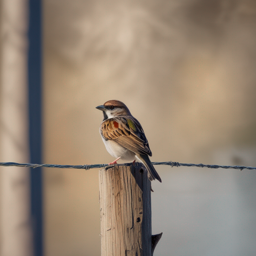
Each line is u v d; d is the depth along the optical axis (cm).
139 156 563
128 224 417
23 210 992
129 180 420
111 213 420
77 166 535
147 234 425
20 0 1011
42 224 1009
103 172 426
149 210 432
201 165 601
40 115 1007
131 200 419
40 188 1003
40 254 1009
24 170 991
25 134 992
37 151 998
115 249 416
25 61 1003
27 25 1011
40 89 1007
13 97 993
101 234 432
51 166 517
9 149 986
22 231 992
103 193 426
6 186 986
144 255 421
